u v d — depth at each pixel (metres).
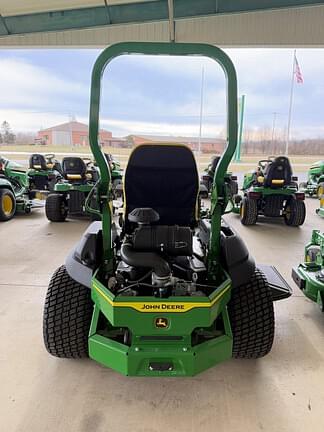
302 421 1.43
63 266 1.85
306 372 1.74
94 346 1.44
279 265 3.33
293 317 2.29
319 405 1.52
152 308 1.37
